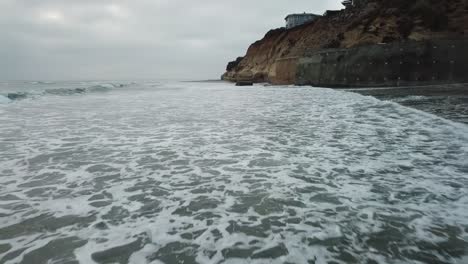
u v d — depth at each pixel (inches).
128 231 117.8
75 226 121.7
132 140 273.6
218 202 144.3
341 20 1353.3
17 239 111.6
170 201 146.1
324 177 174.6
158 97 776.9
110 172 188.7
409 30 935.7
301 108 481.1
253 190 158.1
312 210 133.8
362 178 171.5
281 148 240.2
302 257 99.5
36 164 203.9
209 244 108.3
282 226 120.6
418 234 112.0
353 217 126.5
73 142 265.9
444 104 438.6
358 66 927.0
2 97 629.6
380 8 1099.3
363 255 99.7
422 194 148.1
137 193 156.1
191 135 292.7
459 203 137.6
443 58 804.6
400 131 285.7
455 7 958.4
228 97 753.6
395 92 678.5
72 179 176.2
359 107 461.4
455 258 97.0
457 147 228.4
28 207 139.2
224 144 255.8
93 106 548.7
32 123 360.8
